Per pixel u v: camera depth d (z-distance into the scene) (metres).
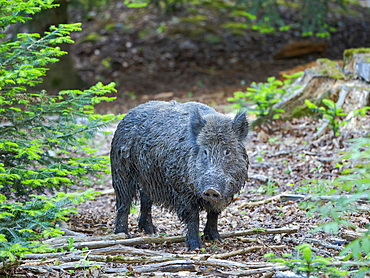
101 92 10.84
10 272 8.09
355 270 7.67
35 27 25.45
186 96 26.73
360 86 17.20
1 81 9.23
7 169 9.63
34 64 10.12
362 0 46.41
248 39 33.50
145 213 11.40
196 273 8.21
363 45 33.69
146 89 28.94
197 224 9.73
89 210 13.74
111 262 8.77
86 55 33.19
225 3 37.69
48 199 8.75
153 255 9.04
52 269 8.34
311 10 25.98
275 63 31.06
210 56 32.38
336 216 7.13
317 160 14.70
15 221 8.64
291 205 11.88
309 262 7.01
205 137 8.95
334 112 15.77
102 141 19.92
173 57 32.53
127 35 34.28
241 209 12.32
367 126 15.55
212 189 8.46
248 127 9.66
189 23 34.91
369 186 6.89
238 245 9.80
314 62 29.48
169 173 9.69
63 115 11.05
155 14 36.03
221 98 25.50
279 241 9.73
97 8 36.50
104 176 16.97
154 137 10.11
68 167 10.73
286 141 16.69
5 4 9.55
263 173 14.82
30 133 10.87
